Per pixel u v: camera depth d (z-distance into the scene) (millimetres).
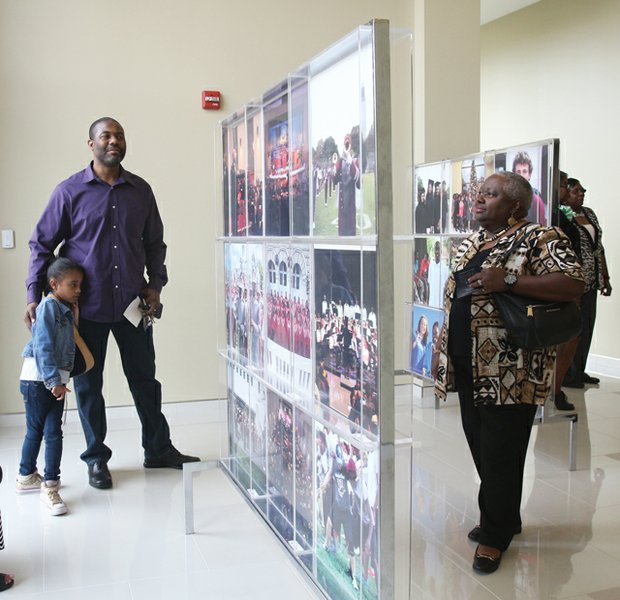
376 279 1745
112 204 3514
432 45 4863
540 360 2518
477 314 2533
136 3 4465
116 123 3469
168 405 4734
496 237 2615
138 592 2529
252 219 2791
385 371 1760
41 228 3494
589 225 5336
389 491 1793
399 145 1768
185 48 4578
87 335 3543
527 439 2678
